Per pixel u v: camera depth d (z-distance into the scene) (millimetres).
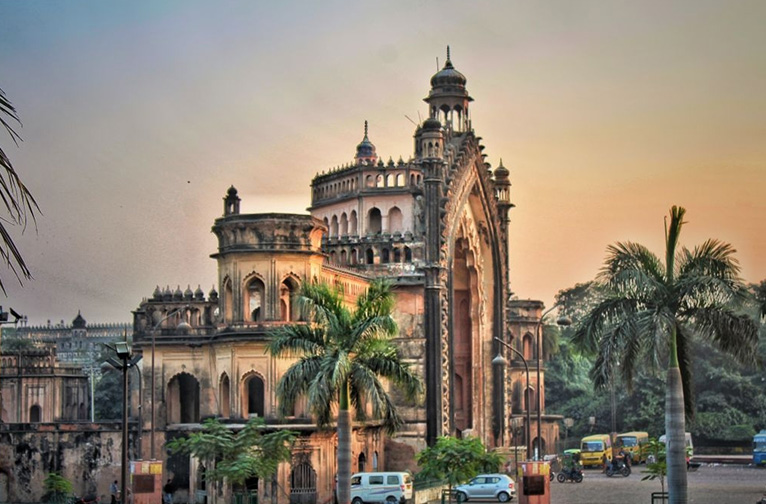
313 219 79000
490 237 112625
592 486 90062
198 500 77000
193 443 68875
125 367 46406
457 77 106250
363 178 117875
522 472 60906
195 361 83188
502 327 114062
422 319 95000
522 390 128250
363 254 101438
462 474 72375
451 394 97375
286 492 74438
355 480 75875
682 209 53031
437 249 96062
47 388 117812
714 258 53031
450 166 100312
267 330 76562
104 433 81938
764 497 67000
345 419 59500
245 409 77125
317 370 60250
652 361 51625
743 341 52125
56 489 77188
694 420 54531
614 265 53188
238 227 77750
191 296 84562
